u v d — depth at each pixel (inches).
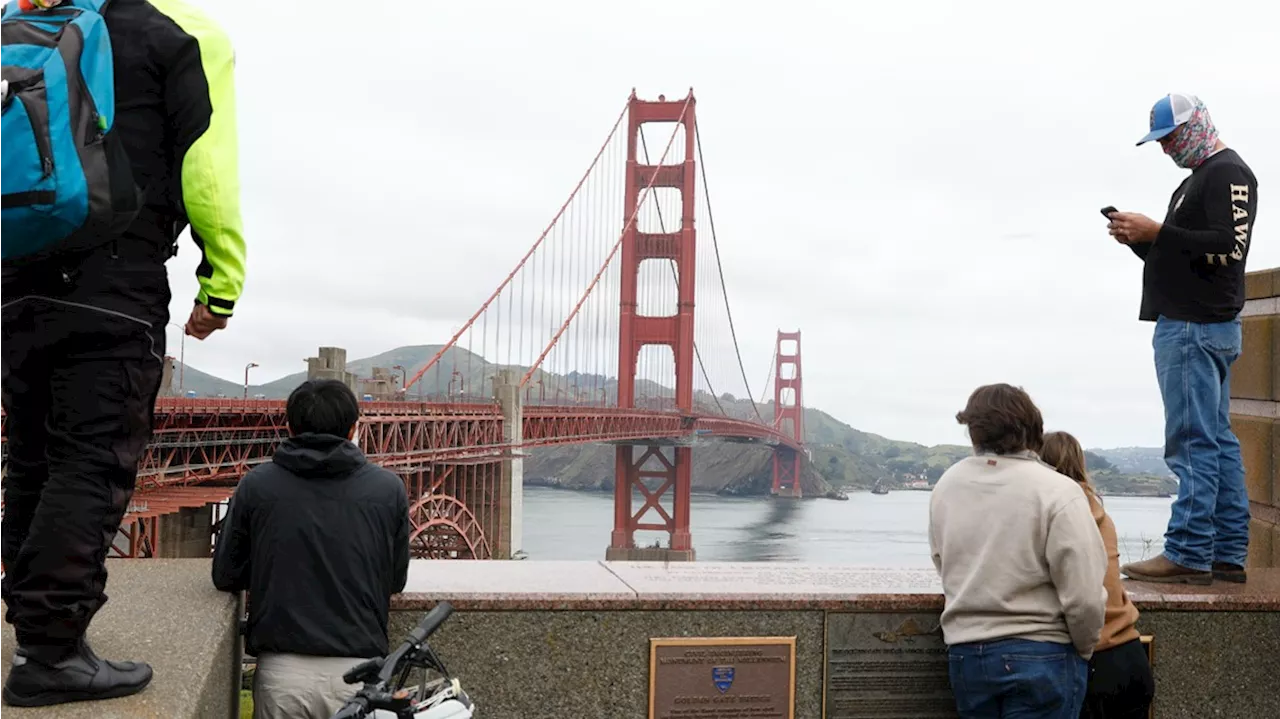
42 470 107.5
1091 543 140.8
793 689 170.7
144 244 102.9
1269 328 246.5
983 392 154.9
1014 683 143.6
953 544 152.5
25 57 94.0
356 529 138.5
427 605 162.1
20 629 101.1
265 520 138.6
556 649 165.8
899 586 180.9
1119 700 156.0
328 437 140.8
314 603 136.6
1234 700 181.5
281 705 136.3
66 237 94.1
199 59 101.7
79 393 100.3
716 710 168.7
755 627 170.6
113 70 98.3
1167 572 192.9
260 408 1379.2
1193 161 189.6
